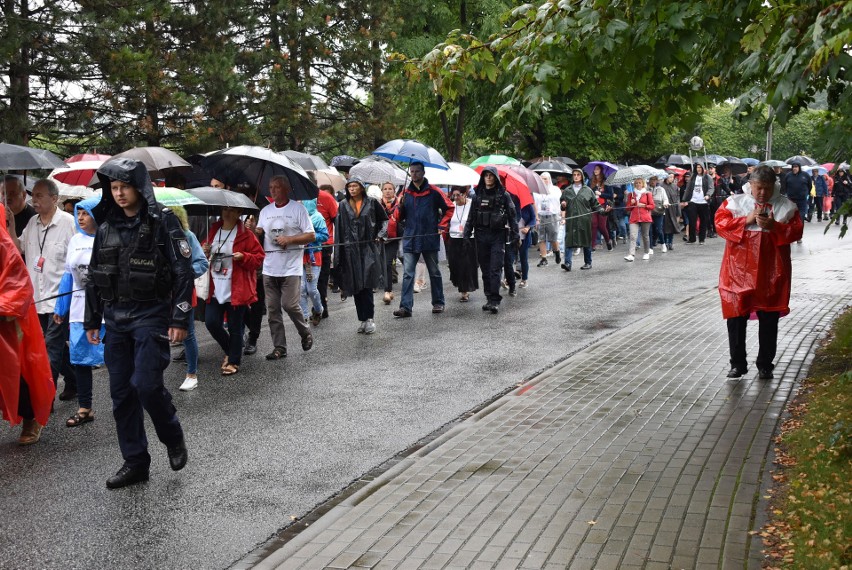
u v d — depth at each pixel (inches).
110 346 244.5
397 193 644.7
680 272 720.3
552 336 453.7
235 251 378.0
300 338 462.6
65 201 524.4
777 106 219.0
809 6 214.2
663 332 443.5
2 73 836.6
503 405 312.5
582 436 268.2
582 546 186.7
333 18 1182.9
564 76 269.4
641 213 808.3
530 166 976.9
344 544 194.7
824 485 209.6
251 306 422.0
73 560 196.5
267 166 451.5
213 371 386.9
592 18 250.7
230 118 1020.5
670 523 196.4
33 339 281.1
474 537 195.0
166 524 217.3
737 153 2930.6
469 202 565.9
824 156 249.1
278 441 283.9
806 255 804.0
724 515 199.5
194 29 1015.6
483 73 300.5
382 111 1214.3
